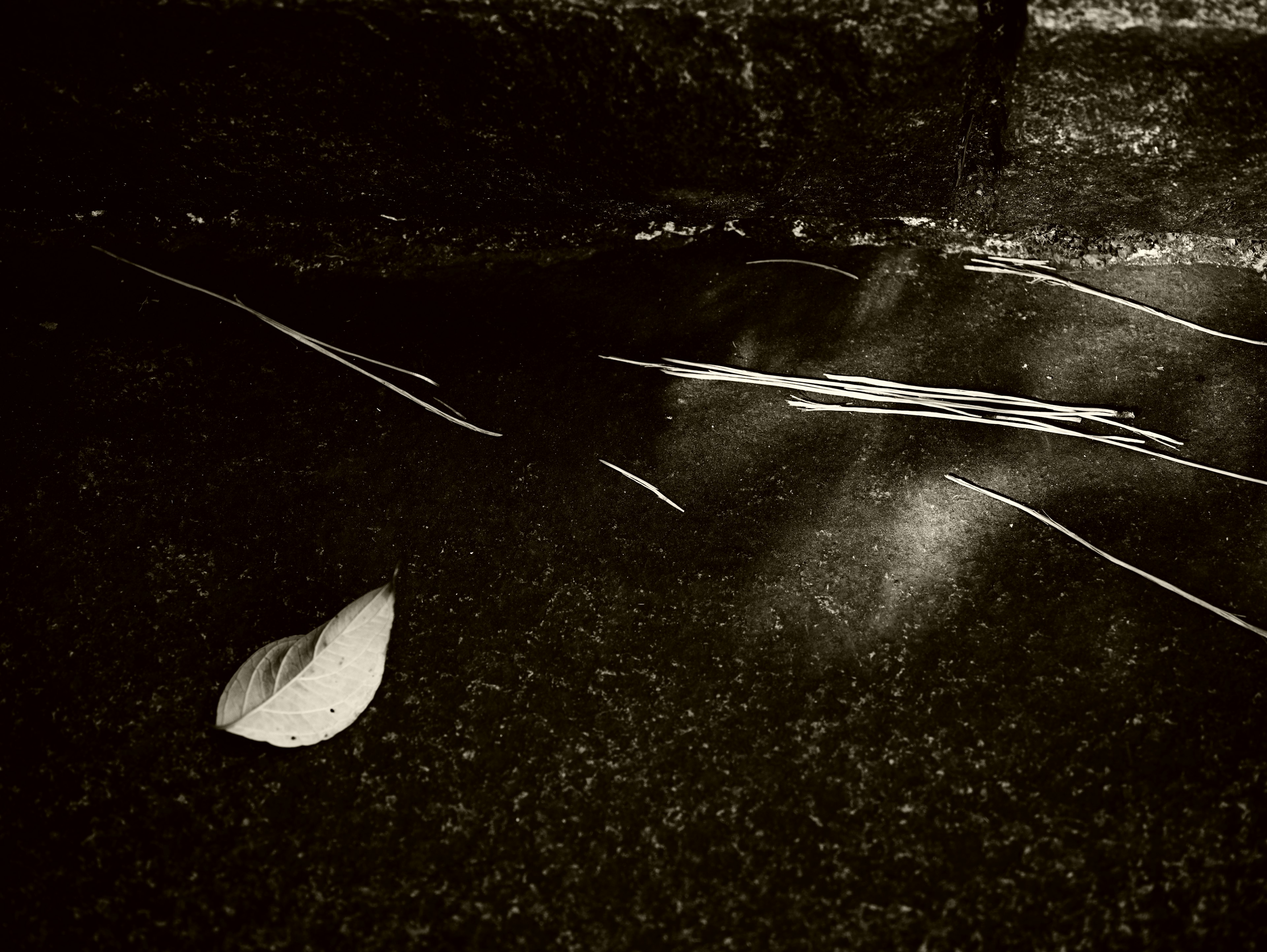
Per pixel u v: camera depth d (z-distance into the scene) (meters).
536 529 0.43
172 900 0.36
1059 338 0.48
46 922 0.35
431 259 0.52
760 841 0.36
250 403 0.47
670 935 0.35
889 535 0.43
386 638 0.39
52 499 0.44
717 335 0.49
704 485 0.44
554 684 0.40
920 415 0.46
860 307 0.50
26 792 0.37
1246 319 0.49
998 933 0.35
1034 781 0.37
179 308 0.50
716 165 0.47
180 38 0.42
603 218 0.52
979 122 0.44
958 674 0.39
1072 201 0.49
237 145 0.48
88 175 0.50
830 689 0.39
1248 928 0.35
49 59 0.43
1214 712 0.38
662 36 0.41
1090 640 0.40
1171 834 0.36
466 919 0.35
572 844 0.36
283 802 0.37
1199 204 0.48
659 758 0.38
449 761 0.38
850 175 0.48
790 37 0.41
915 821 0.37
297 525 0.43
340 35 0.42
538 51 0.42
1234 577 0.41
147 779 0.38
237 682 0.38
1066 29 0.41
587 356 0.49
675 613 0.41
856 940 0.35
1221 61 0.41
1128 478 0.44
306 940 0.35
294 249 0.52
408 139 0.47
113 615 0.41
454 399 0.47
